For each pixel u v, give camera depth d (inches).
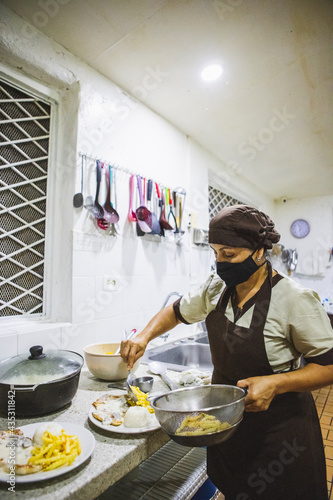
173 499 41.7
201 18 51.1
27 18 50.1
